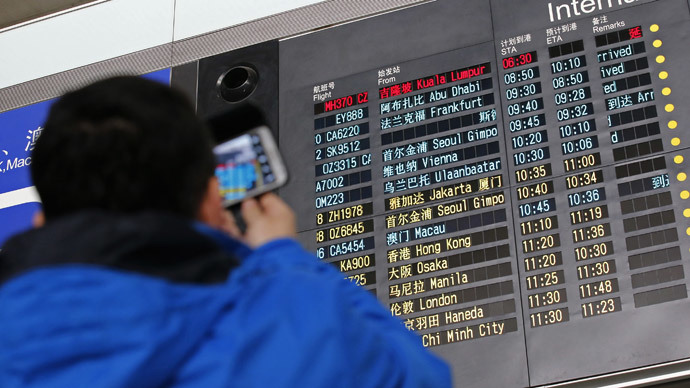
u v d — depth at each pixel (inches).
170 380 37.6
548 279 136.1
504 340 134.3
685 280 129.4
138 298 37.4
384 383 40.5
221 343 38.5
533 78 152.9
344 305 40.2
